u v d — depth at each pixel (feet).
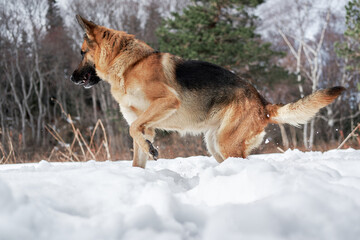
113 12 84.94
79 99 96.99
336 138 80.79
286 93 87.30
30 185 6.88
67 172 8.62
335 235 5.20
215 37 58.59
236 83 14.34
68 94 100.07
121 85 13.84
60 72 95.09
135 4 85.76
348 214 5.49
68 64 97.30
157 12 86.53
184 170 12.96
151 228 5.29
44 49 93.25
